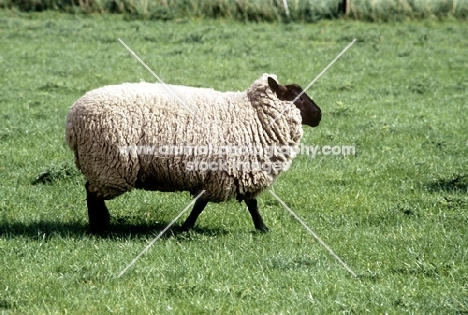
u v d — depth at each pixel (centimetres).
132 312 1170
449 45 4350
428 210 1775
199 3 5097
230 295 1246
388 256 1464
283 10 5000
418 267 1398
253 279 1324
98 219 1556
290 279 1320
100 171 1493
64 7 5162
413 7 5047
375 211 1772
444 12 5041
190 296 1244
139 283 1285
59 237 1504
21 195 1820
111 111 1483
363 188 1969
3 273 1322
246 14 5000
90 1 5156
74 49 4053
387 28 4772
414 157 2256
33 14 5047
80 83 3281
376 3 5059
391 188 1970
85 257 1408
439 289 1298
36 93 3045
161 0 5125
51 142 2327
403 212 1748
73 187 1909
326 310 1194
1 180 1948
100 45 4169
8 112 2702
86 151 1490
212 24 4878
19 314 1166
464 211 1758
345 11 5025
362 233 1598
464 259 1453
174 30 4638
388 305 1216
